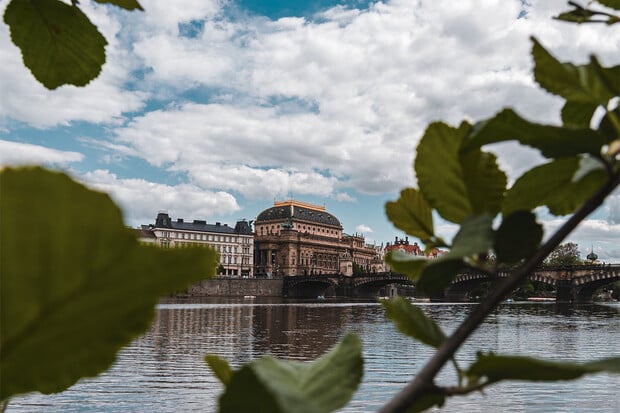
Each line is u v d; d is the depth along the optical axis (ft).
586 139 2.04
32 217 0.97
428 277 2.27
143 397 59.00
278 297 460.55
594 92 2.19
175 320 175.32
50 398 57.36
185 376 72.23
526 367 1.76
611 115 2.19
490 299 2.12
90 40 3.28
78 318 1.14
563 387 63.41
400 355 92.43
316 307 276.21
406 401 1.94
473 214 2.34
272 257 609.01
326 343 112.27
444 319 175.83
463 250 2.12
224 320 176.14
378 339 119.14
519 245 2.13
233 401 1.46
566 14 2.47
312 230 650.84
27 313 1.09
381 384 64.75
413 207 2.53
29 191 0.95
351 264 633.61
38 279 1.05
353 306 291.17
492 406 54.08
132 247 1.10
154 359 88.17
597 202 2.13
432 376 1.98
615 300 522.88
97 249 1.06
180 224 525.75
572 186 2.43
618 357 1.69
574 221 2.13
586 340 118.01
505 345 107.34
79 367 1.19
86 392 61.05
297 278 457.27
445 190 2.43
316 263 617.21
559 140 2.06
